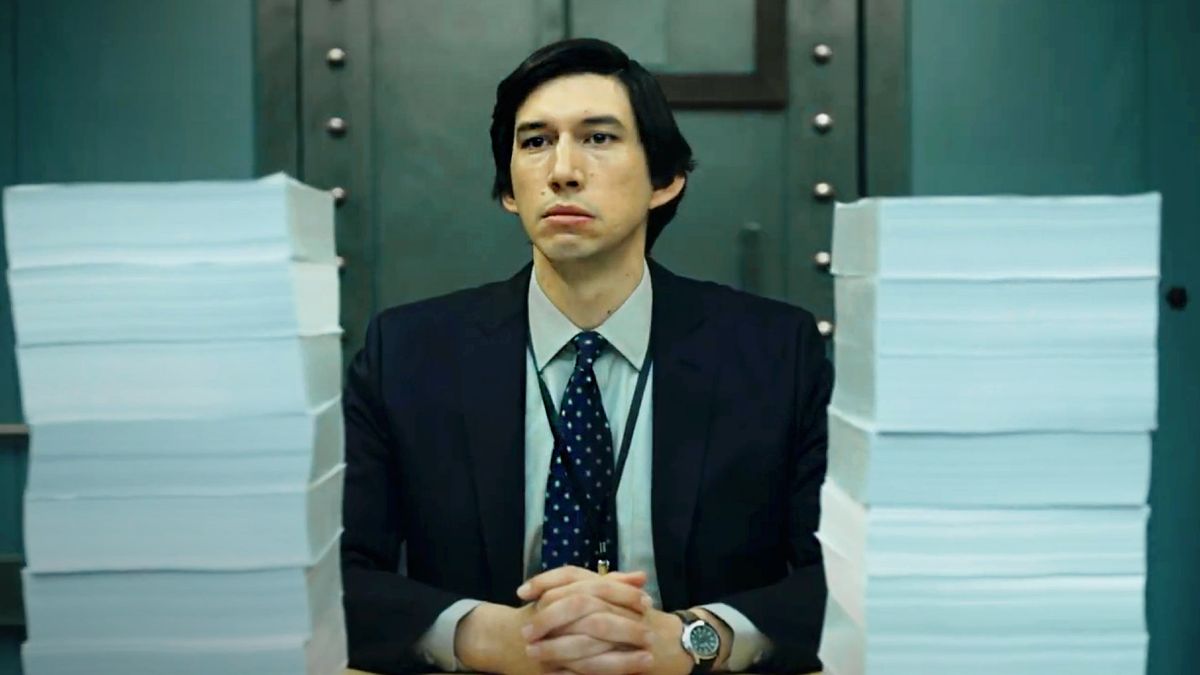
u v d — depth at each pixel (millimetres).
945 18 2227
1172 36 2236
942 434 874
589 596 1264
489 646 1312
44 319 900
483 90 2250
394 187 2252
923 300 866
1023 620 888
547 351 1533
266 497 912
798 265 2254
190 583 920
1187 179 2246
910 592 886
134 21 2213
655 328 1558
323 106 2236
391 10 2242
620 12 2242
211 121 2223
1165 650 2234
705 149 2252
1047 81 2234
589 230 1397
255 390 903
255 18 2223
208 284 896
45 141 2215
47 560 917
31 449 909
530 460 1521
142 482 912
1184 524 2242
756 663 1350
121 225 896
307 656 930
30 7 2203
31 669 923
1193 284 2250
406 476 1553
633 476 1503
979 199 861
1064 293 866
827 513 1016
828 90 2244
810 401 1572
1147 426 871
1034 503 881
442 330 1596
